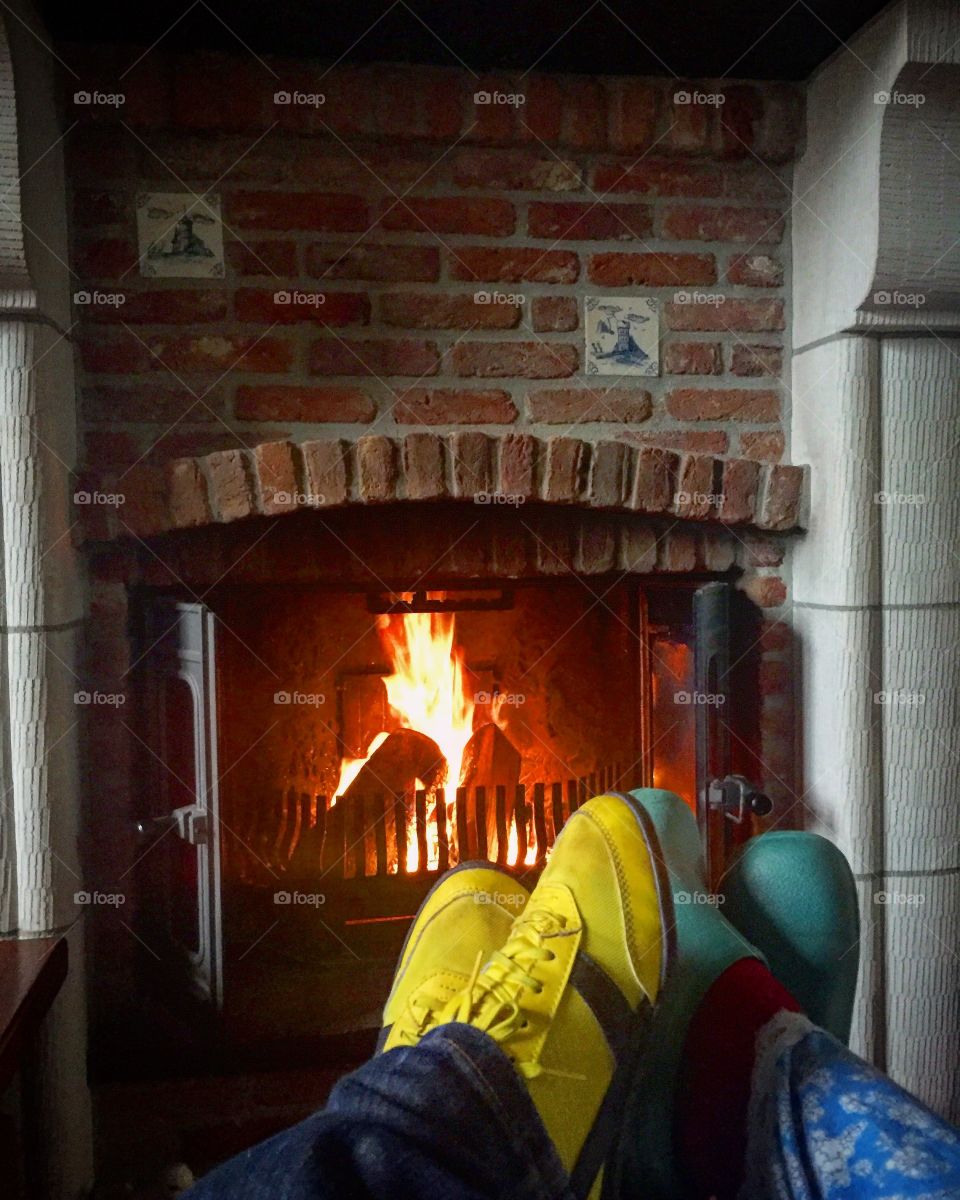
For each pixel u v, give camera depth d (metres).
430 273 1.56
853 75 1.45
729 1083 0.89
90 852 1.53
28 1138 1.30
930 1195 0.63
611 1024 0.88
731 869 1.17
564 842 1.08
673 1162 0.95
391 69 1.52
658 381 1.63
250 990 1.63
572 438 1.57
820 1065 0.77
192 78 1.47
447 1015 0.86
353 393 1.55
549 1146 0.72
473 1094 0.68
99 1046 1.51
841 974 1.12
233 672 1.67
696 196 1.62
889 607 1.56
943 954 1.59
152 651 1.57
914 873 1.58
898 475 1.55
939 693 1.57
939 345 1.54
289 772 1.70
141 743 1.58
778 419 1.67
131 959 1.55
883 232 1.41
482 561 1.63
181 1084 1.52
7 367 1.34
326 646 1.71
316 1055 1.54
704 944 1.00
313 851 1.69
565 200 1.59
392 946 1.72
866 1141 0.69
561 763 1.77
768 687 1.71
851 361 1.53
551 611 1.76
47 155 1.39
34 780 1.37
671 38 1.46
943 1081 1.59
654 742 1.70
